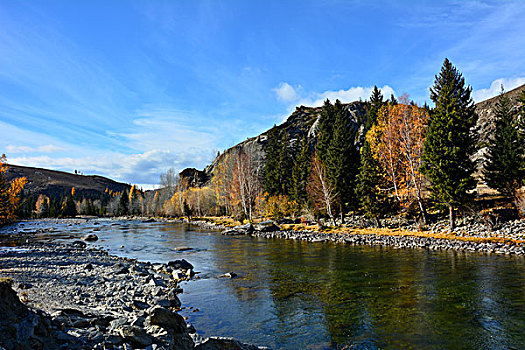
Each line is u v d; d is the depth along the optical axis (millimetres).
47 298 10766
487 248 22703
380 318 10422
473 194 31734
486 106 95812
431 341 8586
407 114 39656
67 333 6906
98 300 11727
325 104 64875
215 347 7160
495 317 10164
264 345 8656
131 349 6660
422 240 27609
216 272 18797
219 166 94562
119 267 18609
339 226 42312
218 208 92812
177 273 17750
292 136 116625
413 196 38625
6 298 6254
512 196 32438
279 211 57594
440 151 32188
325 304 12109
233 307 12078
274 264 20828
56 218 131625
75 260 21984
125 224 76500
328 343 8672
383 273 16938
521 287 13359
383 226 38812
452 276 15617
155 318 7789
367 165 39562
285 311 11469
